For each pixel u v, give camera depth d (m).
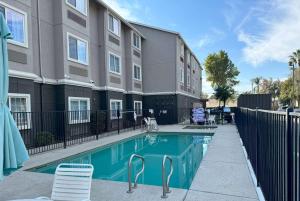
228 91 33.88
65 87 11.83
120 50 17.91
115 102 17.05
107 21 16.12
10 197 4.50
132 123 18.62
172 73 21.42
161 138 13.81
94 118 13.76
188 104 27.47
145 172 7.20
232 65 44.00
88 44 13.77
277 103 62.56
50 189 4.90
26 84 9.74
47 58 11.46
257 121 5.01
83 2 13.51
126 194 4.49
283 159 2.92
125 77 19.56
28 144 9.69
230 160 6.93
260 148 4.64
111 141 11.20
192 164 8.14
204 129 15.76
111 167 8.02
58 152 8.74
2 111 2.76
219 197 4.29
